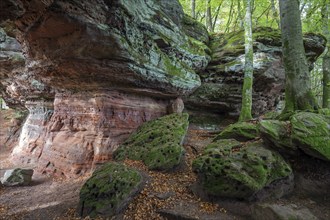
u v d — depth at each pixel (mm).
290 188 7191
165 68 12016
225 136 10609
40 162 14086
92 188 7641
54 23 7461
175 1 14977
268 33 15484
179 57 13758
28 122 18344
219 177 7277
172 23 13570
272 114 13172
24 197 9773
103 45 8445
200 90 16375
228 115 16938
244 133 10078
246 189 6688
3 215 7980
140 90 12070
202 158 8070
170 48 12820
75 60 9219
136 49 9930
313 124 7574
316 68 24266
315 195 6961
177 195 7793
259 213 6273
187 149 11500
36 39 8617
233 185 6926
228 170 7250
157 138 11094
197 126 16516
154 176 8914
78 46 8328
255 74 14922
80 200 7531
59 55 9047
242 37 16219
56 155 13078
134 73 10359
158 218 6719
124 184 7500
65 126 13789
